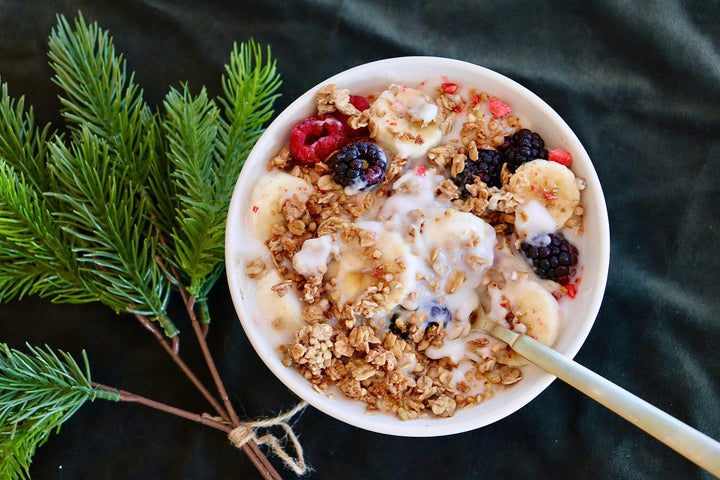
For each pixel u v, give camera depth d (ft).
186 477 1.52
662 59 1.58
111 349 1.55
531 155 1.35
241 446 1.48
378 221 1.33
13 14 1.60
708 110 1.57
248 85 1.44
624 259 1.56
